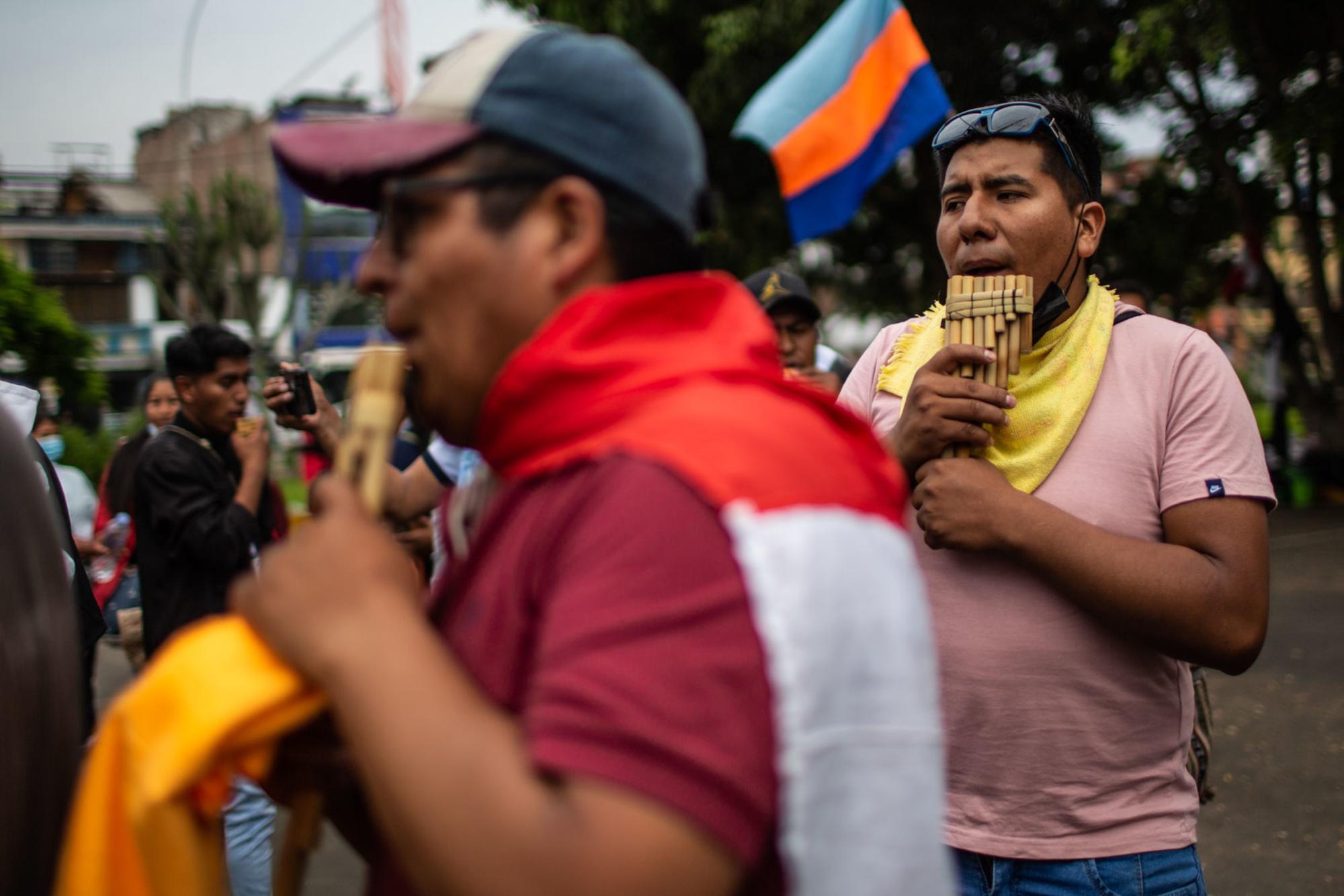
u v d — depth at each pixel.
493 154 0.92
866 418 2.10
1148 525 1.77
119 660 7.23
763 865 0.83
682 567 0.80
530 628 0.87
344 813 1.09
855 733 0.83
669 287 0.93
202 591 3.33
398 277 0.97
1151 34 10.35
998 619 1.76
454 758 0.77
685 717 0.75
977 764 1.78
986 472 1.73
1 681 0.95
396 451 3.43
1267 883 3.65
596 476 0.85
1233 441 1.75
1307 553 9.06
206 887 0.87
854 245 15.83
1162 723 1.76
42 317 16.41
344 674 0.81
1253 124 12.09
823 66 4.94
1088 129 1.92
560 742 0.75
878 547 0.89
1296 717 5.18
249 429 3.51
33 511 1.04
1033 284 1.80
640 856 0.72
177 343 3.45
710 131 13.01
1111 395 1.81
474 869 0.75
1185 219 13.99
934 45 12.12
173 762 0.83
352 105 18.03
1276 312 12.86
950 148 1.94
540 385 0.90
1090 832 1.72
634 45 12.72
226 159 35.31
